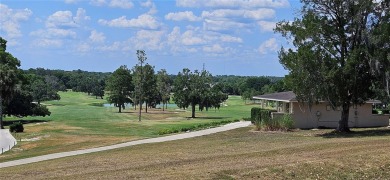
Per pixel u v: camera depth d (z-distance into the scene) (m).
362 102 36.19
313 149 23.42
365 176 17.42
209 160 21.19
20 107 82.38
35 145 41.88
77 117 91.94
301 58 33.34
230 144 30.61
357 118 43.72
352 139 29.41
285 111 46.59
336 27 34.81
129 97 120.44
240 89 178.50
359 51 33.34
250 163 19.19
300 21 34.91
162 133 47.97
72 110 114.62
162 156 24.84
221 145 30.25
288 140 31.47
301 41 34.62
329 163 18.69
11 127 58.81
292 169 17.70
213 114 102.38
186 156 24.30
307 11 35.25
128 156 25.83
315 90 33.94
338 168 18.11
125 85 116.12
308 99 34.66
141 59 99.69
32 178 18.58
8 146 42.69
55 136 49.06
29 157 31.58
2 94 73.75
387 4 33.91
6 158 32.41
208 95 94.06
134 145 34.38
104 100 180.62
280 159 20.09
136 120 82.56
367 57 33.38
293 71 34.31
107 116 95.06
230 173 16.89
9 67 78.06
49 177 18.47
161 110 123.69
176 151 27.56
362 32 33.84
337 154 20.81
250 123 52.34
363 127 43.25
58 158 28.67
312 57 33.22
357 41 34.94
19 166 25.25
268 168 17.70
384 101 35.06
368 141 26.42
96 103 159.62
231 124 51.66
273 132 39.47
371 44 33.16
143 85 99.69
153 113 107.69
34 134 53.91
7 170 22.66
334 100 34.94
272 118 42.44
